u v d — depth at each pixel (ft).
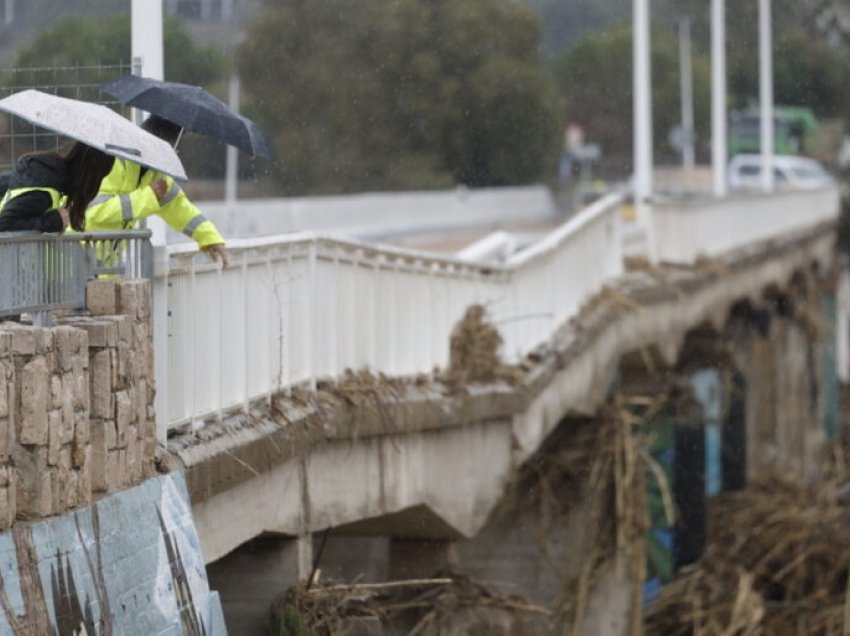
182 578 68.44
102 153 66.74
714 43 282.77
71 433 60.03
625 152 478.59
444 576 121.70
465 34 348.59
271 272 87.92
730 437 253.03
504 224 327.26
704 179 474.49
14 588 54.03
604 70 473.26
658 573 197.16
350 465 99.04
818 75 528.63
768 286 267.80
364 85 328.90
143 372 67.87
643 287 176.45
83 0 177.06
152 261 71.56
